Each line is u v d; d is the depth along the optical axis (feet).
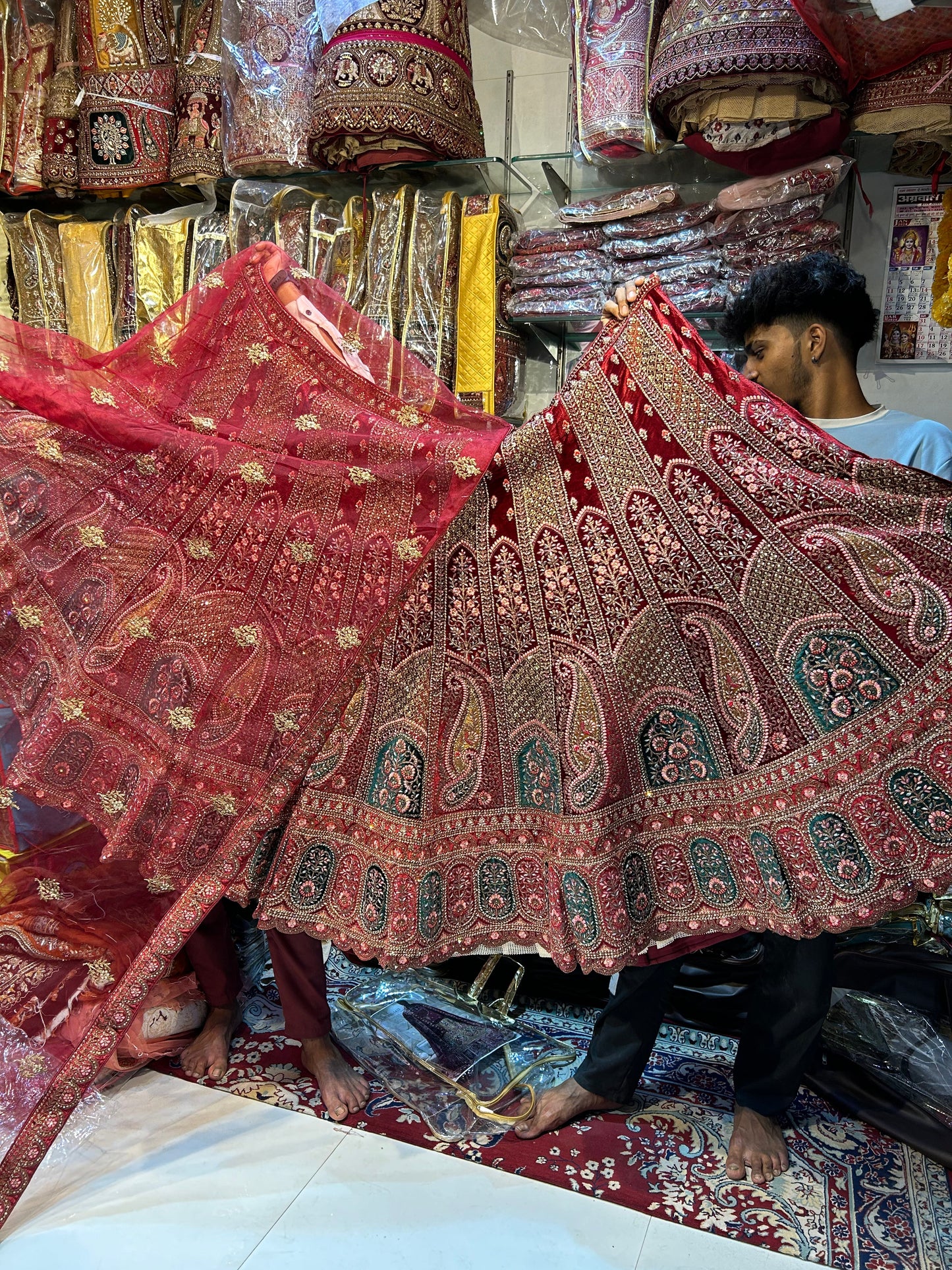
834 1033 6.30
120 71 9.13
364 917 5.42
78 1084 5.09
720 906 5.15
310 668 5.54
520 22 8.79
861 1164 5.49
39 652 5.32
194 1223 4.98
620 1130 5.78
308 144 8.29
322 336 5.63
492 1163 5.47
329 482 5.47
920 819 4.66
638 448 5.14
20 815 6.23
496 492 5.37
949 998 6.37
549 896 5.34
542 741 5.36
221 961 6.33
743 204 7.54
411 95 7.82
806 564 4.85
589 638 5.22
